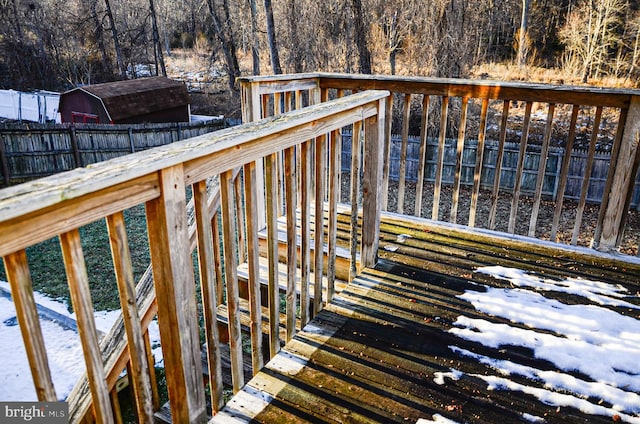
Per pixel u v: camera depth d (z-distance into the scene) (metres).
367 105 2.46
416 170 14.43
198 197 1.48
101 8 30.78
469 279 2.80
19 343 5.99
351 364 2.08
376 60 17.56
